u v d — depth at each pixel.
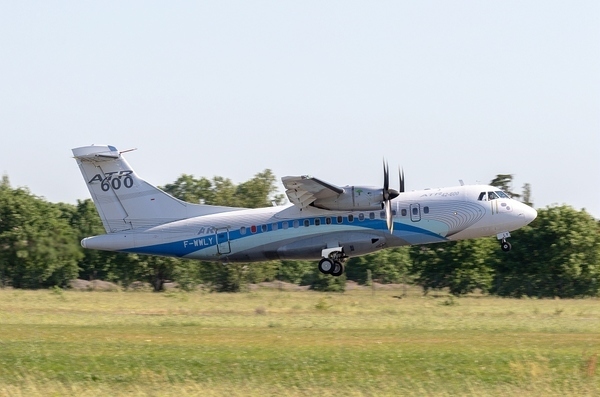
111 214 118.75
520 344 68.62
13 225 156.75
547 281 156.38
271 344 68.75
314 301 130.75
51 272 164.25
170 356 61.88
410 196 113.69
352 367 57.59
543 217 160.00
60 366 58.41
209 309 109.56
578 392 51.19
